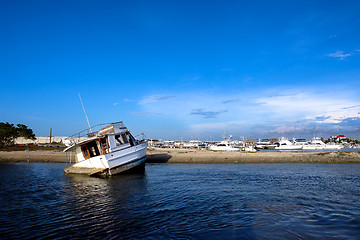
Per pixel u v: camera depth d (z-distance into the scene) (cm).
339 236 933
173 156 4509
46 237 945
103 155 2427
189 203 1419
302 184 2050
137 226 1048
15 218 1182
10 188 1956
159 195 1639
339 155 4388
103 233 975
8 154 5072
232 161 4228
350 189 1842
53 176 2617
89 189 1906
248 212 1237
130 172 2700
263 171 2972
